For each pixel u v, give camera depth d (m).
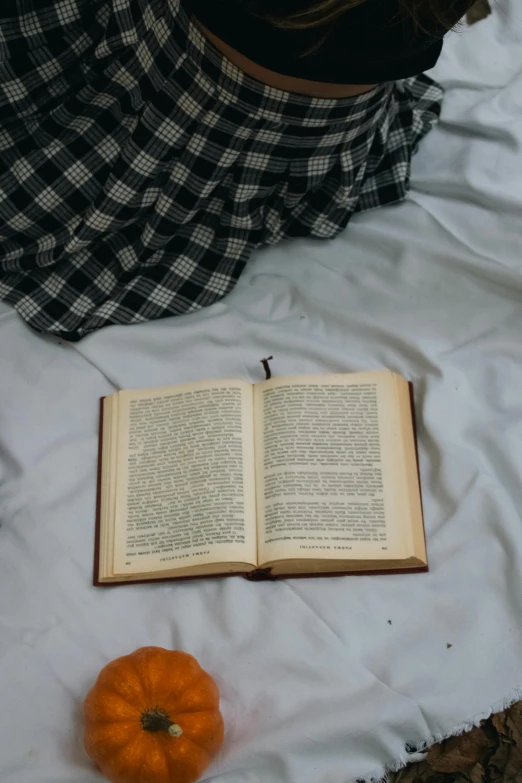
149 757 0.73
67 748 0.79
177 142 0.86
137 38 0.82
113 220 0.93
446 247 1.00
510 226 1.00
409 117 1.01
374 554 0.84
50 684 0.81
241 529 0.85
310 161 0.90
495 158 1.03
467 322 0.98
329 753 0.79
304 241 1.04
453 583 0.85
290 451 0.88
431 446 0.91
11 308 0.98
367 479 0.87
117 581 0.86
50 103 0.90
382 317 0.99
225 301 1.00
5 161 0.92
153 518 0.87
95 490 0.91
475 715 0.80
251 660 0.82
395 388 0.92
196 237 0.98
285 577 0.85
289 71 0.74
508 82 1.09
